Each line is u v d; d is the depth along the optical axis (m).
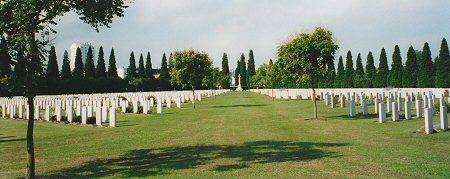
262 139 14.23
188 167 9.64
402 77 59.97
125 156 11.43
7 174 9.34
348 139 13.65
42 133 17.28
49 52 8.76
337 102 37.41
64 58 65.50
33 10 7.93
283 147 12.31
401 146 11.84
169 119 23.62
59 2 8.72
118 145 13.56
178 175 8.77
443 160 9.69
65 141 14.66
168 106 36.16
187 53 37.25
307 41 20.84
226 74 134.88
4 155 11.90
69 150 12.59
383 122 18.44
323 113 25.72
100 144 13.83
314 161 9.97
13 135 16.72
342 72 74.88
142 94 55.22
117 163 10.41
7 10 7.96
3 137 16.08
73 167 10.02
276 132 16.17
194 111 30.72
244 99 54.19
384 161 9.70
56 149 12.81
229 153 11.49
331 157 10.42
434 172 8.44
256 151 11.71
